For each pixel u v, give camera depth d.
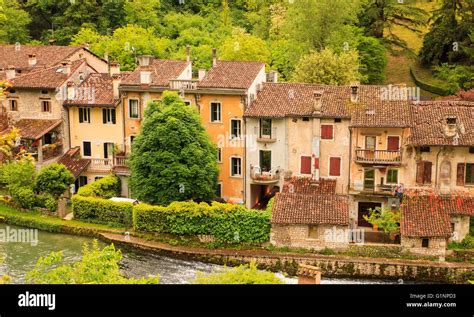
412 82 91.44
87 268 37.16
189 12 116.25
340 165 64.69
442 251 57.03
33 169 70.56
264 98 68.00
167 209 62.59
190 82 68.38
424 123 62.91
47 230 66.38
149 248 61.75
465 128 61.91
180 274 55.91
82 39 98.69
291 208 59.62
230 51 89.56
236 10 116.94
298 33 87.75
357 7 91.50
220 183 68.69
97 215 66.56
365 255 57.97
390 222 58.97
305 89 68.06
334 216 58.38
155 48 95.31
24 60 85.94
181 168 63.25
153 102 65.38
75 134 74.38
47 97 74.00
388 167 62.47
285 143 66.06
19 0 111.75
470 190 61.16
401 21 102.69
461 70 86.69
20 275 53.84
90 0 106.56
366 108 63.94
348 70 79.12
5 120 75.00
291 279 53.62
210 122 68.38
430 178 61.97
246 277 33.00
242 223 60.53
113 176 71.25
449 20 92.38
